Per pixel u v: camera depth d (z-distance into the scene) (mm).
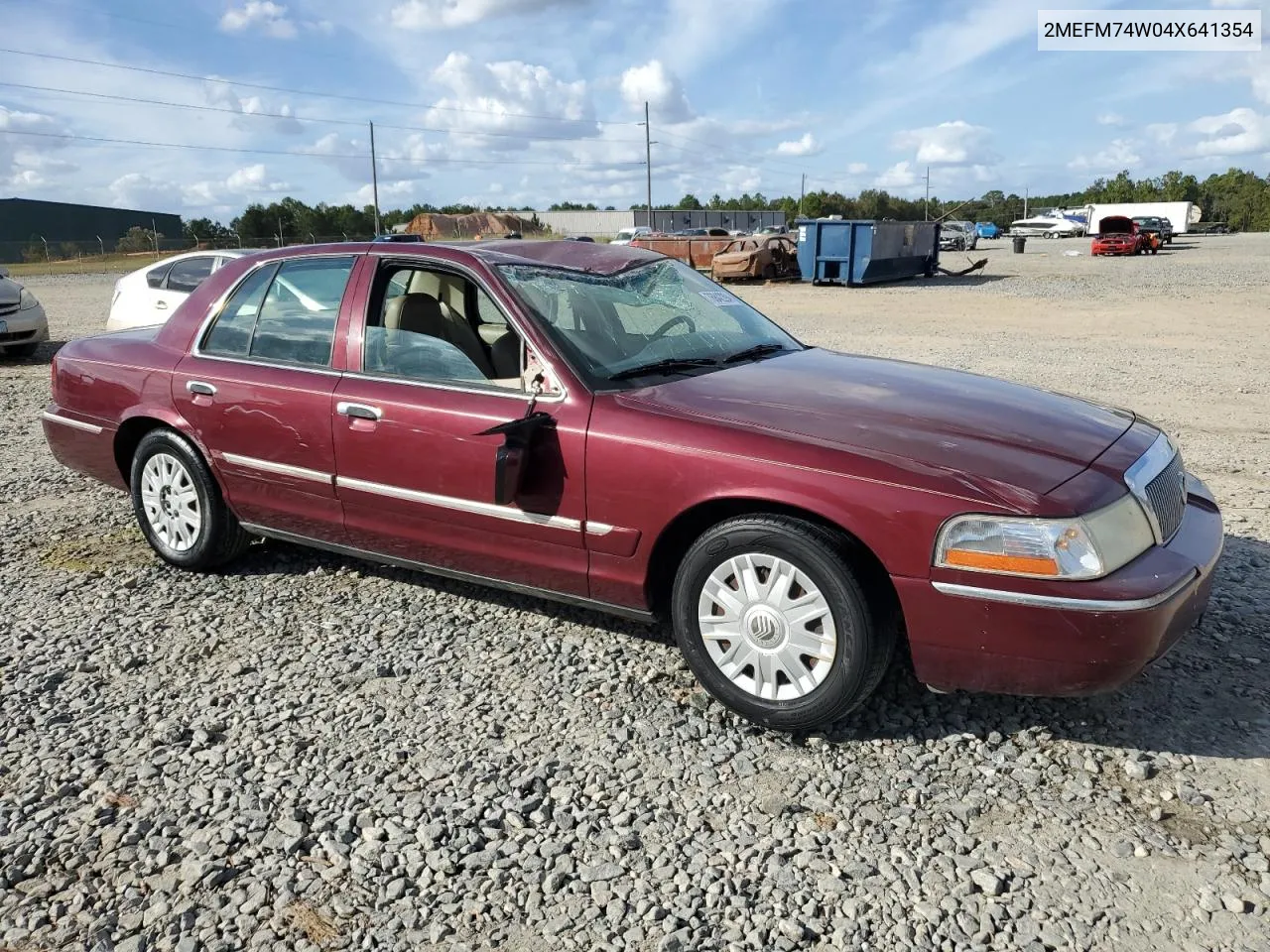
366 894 2641
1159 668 3723
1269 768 3098
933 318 17391
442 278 4363
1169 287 22641
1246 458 6836
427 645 4102
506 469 3490
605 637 4145
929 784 3074
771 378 3850
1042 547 2889
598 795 3051
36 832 2908
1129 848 2748
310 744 3375
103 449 5102
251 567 5023
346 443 4137
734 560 3334
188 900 2627
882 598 3154
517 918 2549
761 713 3334
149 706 3637
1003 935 2443
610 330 3988
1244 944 2389
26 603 4605
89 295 26328
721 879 2678
